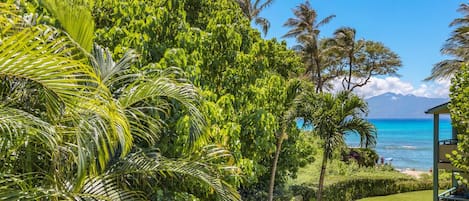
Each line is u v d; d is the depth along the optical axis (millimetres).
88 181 2904
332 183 11508
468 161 5703
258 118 6172
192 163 3576
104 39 4879
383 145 46625
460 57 19234
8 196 2346
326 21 26625
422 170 25188
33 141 2508
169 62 4535
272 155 8961
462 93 5789
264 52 7750
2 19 2045
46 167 2777
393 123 107562
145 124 3604
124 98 3268
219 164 4195
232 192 3768
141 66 4629
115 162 3264
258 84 7125
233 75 6555
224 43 6406
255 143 6160
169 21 5688
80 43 3100
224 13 6930
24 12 3682
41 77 1939
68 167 2750
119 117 2521
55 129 2359
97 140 2414
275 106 7609
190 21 7207
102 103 2350
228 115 5473
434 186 9562
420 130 74000
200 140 3799
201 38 5941
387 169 17266
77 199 2727
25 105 2551
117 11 5492
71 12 3121
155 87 3355
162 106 3693
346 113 8586
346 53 28000
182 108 3965
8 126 2031
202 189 4164
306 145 10234
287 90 8453
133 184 3551
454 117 5875
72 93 2127
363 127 8625
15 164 2627
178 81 4281
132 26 5227
